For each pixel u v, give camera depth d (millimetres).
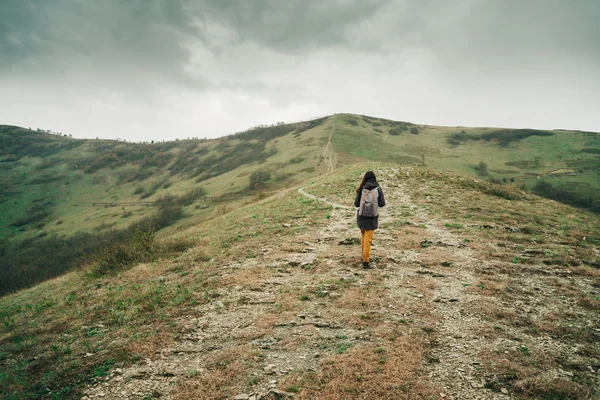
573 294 6629
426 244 10117
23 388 4465
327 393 3748
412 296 6578
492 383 3943
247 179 115312
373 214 8133
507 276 7680
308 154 124438
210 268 9531
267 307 6496
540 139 132625
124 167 194500
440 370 4219
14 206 145250
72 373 4672
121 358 4945
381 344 4781
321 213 15852
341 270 8211
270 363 4508
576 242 10281
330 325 5496
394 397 3650
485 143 140500
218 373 4316
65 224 119812
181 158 191625
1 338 6980
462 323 5504
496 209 15000
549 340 4953
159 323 6215
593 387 3852
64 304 8906
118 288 9172
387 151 128500
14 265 81500
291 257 9539
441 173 24875
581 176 94312
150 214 107312
